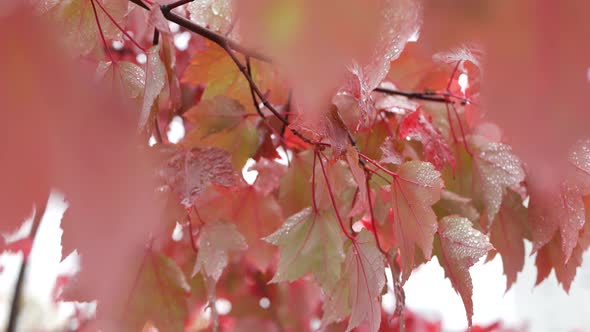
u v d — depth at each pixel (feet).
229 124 3.60
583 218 3.38
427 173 3.28
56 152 1.02
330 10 1.16
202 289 3.97
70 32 3.26
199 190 3.36
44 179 1.01
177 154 3.38
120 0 3.31
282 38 1.15
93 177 1.03
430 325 5.25
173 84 3.53
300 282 4.61
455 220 3.41
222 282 4.60
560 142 1.15
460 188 3.62
